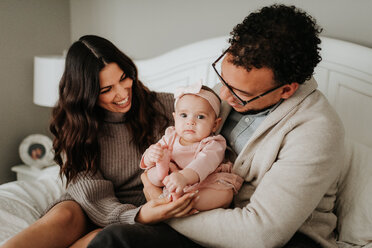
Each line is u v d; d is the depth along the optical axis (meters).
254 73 1.00
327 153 1.03
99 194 1.32
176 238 1.06
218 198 1.09
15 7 2.33
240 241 1.00
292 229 1.00
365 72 1.55
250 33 1.00
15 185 1.62
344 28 1.71
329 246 1.16
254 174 1.17
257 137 1.14
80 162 1.36
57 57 2.39
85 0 2.57
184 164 1.19
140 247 0.96
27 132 2.55
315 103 1.13
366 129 1.58
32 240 1.12
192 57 2.01
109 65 1.28
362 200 1.29
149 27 2.35
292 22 0.99
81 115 1.34
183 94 1.23
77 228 1.26
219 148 1.16
